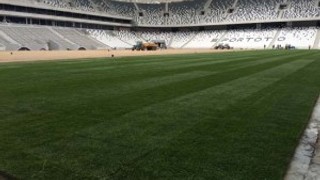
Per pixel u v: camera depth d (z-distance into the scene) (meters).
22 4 76.69
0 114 8.17
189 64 25.36
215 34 104.38
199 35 106.88
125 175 4.67
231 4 105.69
